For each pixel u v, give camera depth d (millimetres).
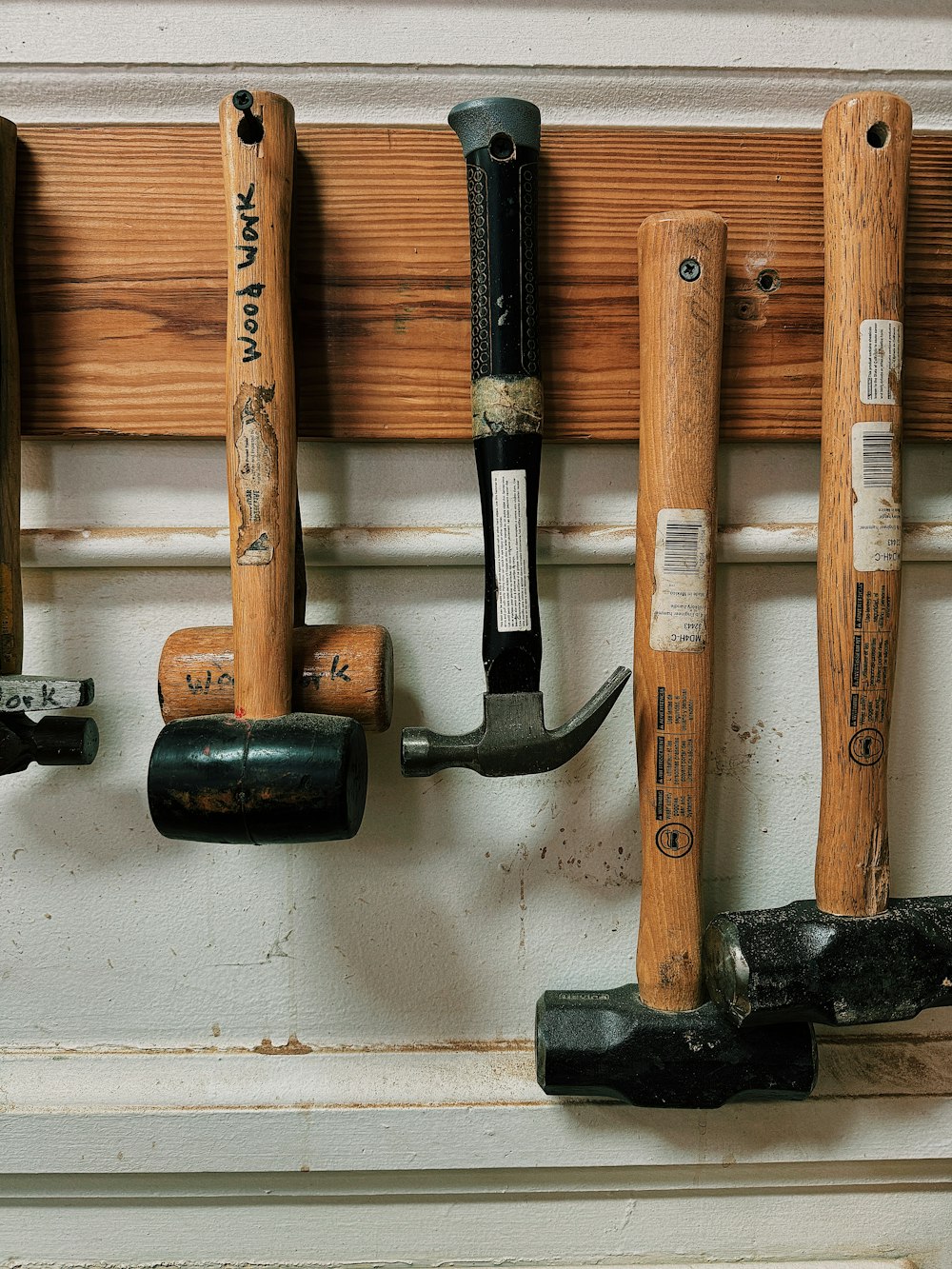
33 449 563
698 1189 614
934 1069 598
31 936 597
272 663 484
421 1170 599
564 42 550
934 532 566
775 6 554
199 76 548
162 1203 615
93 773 589
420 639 582
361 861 597
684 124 569
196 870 596
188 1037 605
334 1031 607
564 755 494
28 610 575
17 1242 614
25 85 544
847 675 509
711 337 499
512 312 489
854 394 500
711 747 594
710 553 512
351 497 568
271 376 481
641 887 590
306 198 526
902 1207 617
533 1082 593
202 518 569
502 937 603
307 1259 619
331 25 545
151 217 530
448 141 527
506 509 491
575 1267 618
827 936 496
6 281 513
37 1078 589
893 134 492
